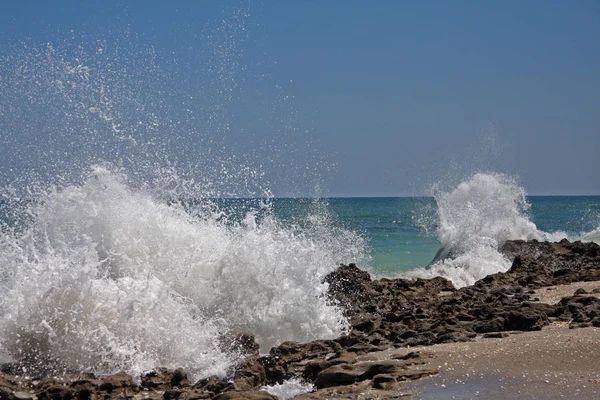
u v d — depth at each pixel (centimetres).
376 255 2308
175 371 692
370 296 1168
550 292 1200
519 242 2061
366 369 636
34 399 622
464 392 552
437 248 2503
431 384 579
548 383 562
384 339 815
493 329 820
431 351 696
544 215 5825
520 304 973
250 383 679
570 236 3061
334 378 625
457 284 1672
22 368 733
